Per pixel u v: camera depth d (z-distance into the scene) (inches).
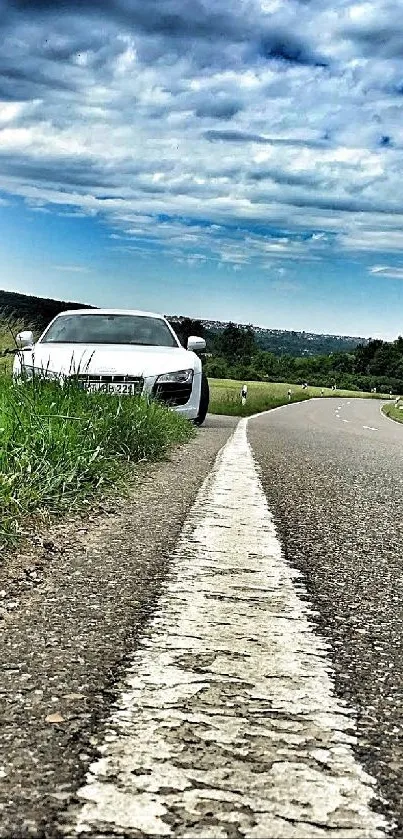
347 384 6747.1
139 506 195.8
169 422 387.5
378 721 68.9
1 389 270.8
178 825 48.8
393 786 55.8
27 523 162.6
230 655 86.4
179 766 57.4
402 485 272.1
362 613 108.3
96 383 414.3
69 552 140.0
